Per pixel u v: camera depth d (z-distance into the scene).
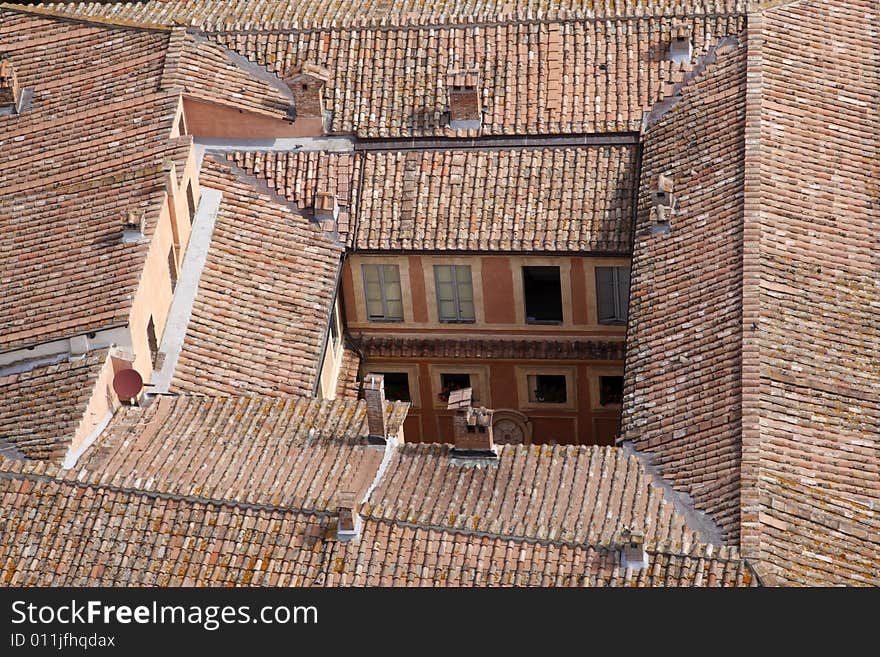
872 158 199.12
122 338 179.12
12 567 161.62
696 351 176.50
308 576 157.75
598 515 160.88
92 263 186.50
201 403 179.00
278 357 191.50
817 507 159.12
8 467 167.00
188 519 162.62
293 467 169.25
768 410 167.12
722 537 156.25
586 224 199.50
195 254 198.38
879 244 189.50
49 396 175.50
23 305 184.25
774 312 177.75
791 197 191.12
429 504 163.38
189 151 199.88
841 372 173.50
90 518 163.50
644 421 172.12
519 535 157.00
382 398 168.62
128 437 173.88
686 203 194.12
